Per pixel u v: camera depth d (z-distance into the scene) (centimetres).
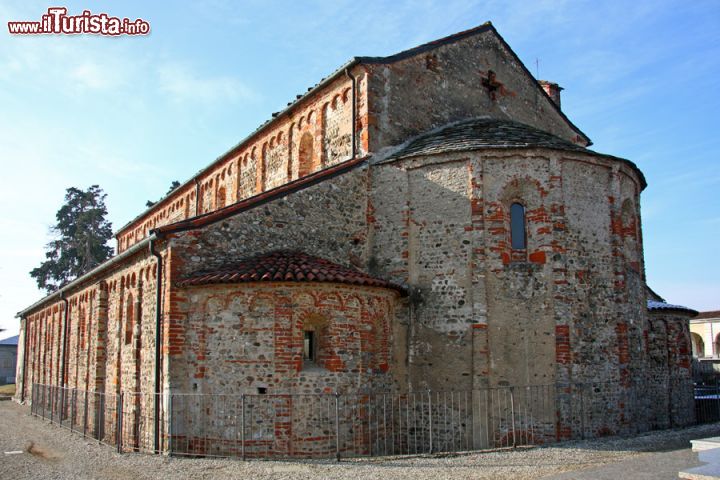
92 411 2256
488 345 1670
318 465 1309
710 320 6094
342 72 2028
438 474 1186
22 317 4144
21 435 2070
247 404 1488
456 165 1798
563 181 1781
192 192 3275
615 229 1841
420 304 1778
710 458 1038
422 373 1741
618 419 1734
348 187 1897
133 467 1355
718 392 2620
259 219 1706
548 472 1188
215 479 1195
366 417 1606
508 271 1709
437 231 1794
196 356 1538
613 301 1795
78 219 6262
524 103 2503
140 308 1789
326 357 1561
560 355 1656
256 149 2641
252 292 1528
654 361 2270
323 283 1556
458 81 2261
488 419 1633
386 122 2000
